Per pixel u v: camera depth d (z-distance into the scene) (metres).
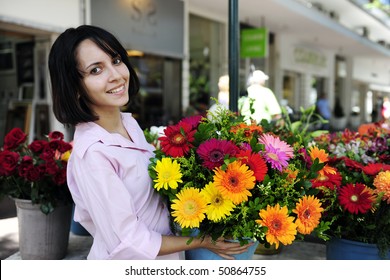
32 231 2.73
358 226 2.27
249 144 1.55
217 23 10.29
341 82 19.20
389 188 1.95
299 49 14.11
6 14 4.99
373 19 16.14
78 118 1.37
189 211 1.36
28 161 2.58
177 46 8.37
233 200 1.35
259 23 11.09
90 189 1.30
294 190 1.47
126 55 1.50
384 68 25.16
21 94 6.20
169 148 1.48
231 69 2.66
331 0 13.40
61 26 5.78
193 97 9.55
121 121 1.59
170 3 8.05
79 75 1.38
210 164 1.41
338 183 1.83
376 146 2.59
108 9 6.56
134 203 1.38
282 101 12.85
